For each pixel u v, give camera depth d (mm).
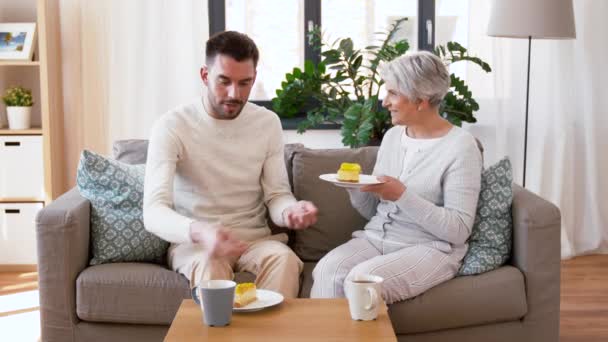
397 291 2340
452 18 4469
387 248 2529
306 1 4422
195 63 4242
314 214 2387
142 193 2652
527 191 2686
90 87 4207
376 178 2379
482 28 4289
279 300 2037
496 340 2469
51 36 4031
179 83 4246
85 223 2551
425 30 4445
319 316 1954
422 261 2398
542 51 4328
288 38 4480
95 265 2553
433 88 2477
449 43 3928
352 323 1905
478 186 2463
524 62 4320
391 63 2539
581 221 4527
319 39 4055
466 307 2398
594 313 3443
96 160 2633
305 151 2912
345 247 2568
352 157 2922
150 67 4215
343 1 4469
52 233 2434
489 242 2525
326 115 4387
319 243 2816
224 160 2607
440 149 2498
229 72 2453
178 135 2545
